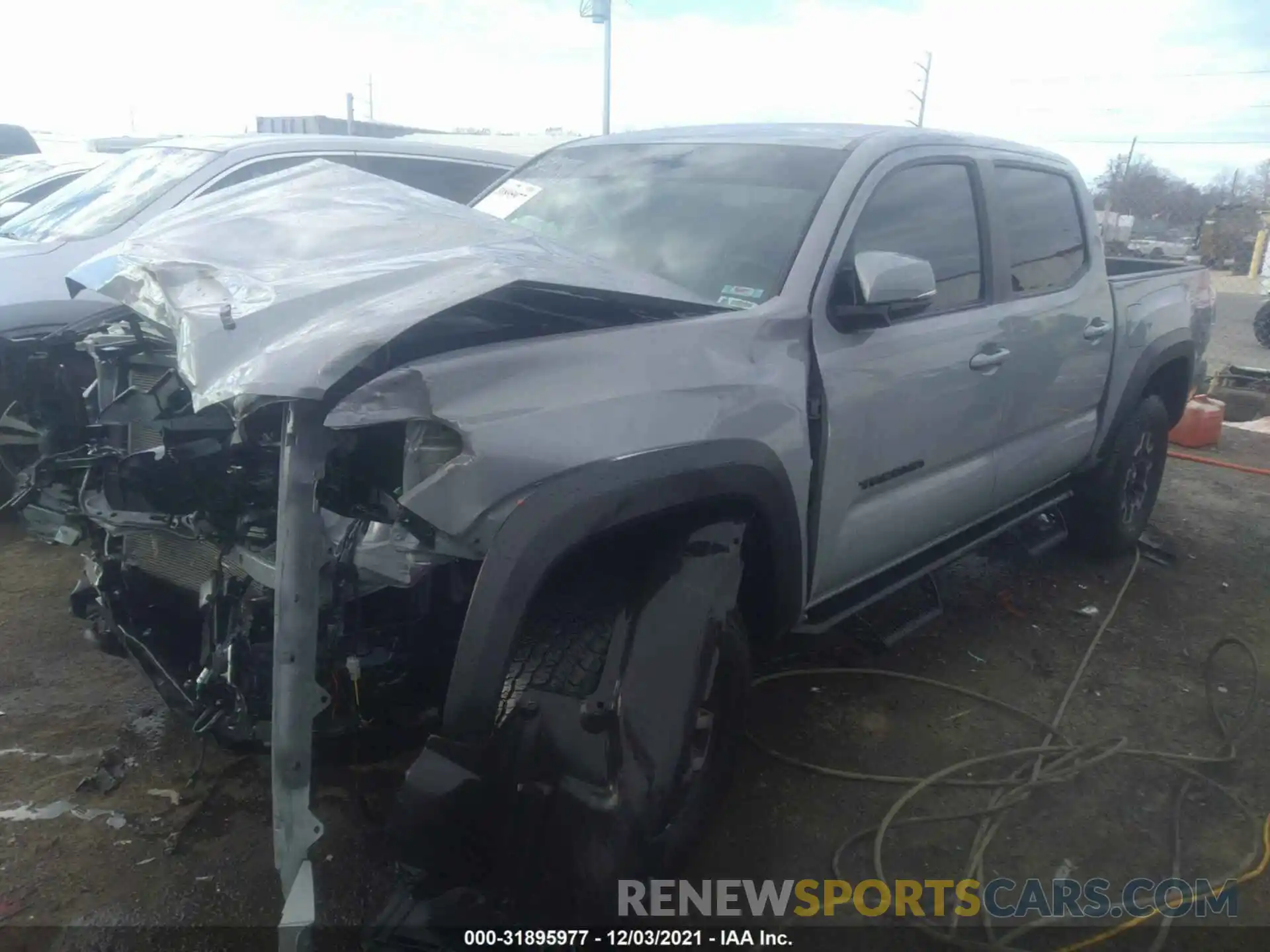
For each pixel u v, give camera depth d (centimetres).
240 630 221
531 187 376
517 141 1176
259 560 219
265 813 282
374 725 217
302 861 195
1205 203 6462
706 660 235
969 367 348
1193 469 732
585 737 217
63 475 291
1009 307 374
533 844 217
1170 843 295
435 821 201
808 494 287
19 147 1411
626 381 231
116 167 630
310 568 195
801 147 337
